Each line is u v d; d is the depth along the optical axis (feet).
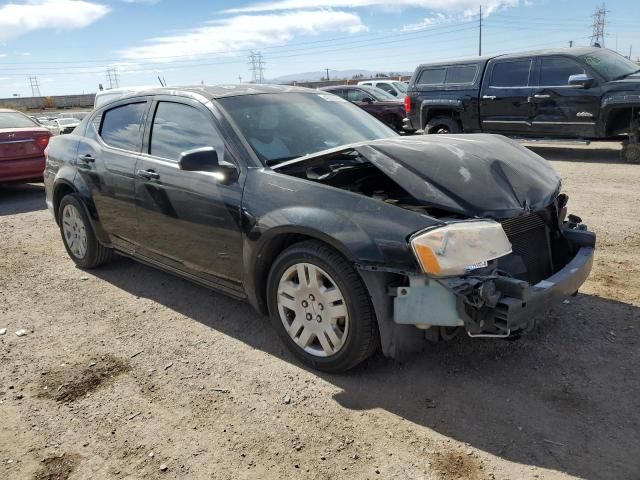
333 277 10.10
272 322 11.59
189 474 8.31
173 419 9.66
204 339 12.61
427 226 9.28
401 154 10.59
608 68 34.45
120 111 15.90
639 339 11.55
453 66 40.60
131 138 15.06
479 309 9.07
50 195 18.39
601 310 12.92
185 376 11.04
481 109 38.91
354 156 11.88
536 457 8.30
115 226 15.55
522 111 36.83
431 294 9.30
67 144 17.54
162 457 8.71
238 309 14.15
